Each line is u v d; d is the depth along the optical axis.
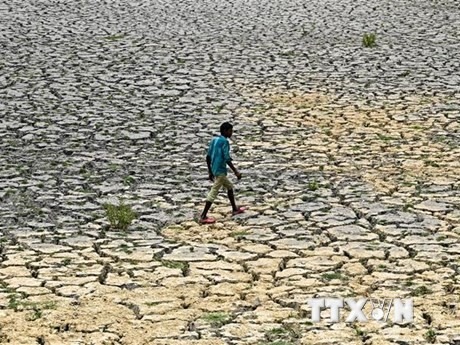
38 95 25.45
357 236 15.71
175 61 29.75
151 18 37.94
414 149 20.73
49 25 35.91
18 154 20.34
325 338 12.02
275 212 16.89
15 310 12.88
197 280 13.95
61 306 13.02
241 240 15.55
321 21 37.41
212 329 12.31
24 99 25.02
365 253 14.95
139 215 16.78
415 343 11.88
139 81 27.09
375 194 17.83
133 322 12.53
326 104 24.59
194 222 16.42
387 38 33.69
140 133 21.98
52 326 12.41
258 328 12.33
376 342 11.88
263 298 13.30
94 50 31.36
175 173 19.14
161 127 22.48
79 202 17.44
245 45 32.38
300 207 17.12
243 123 22.84
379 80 27.22
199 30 35.25
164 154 20.44
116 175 19.02
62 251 15.09
